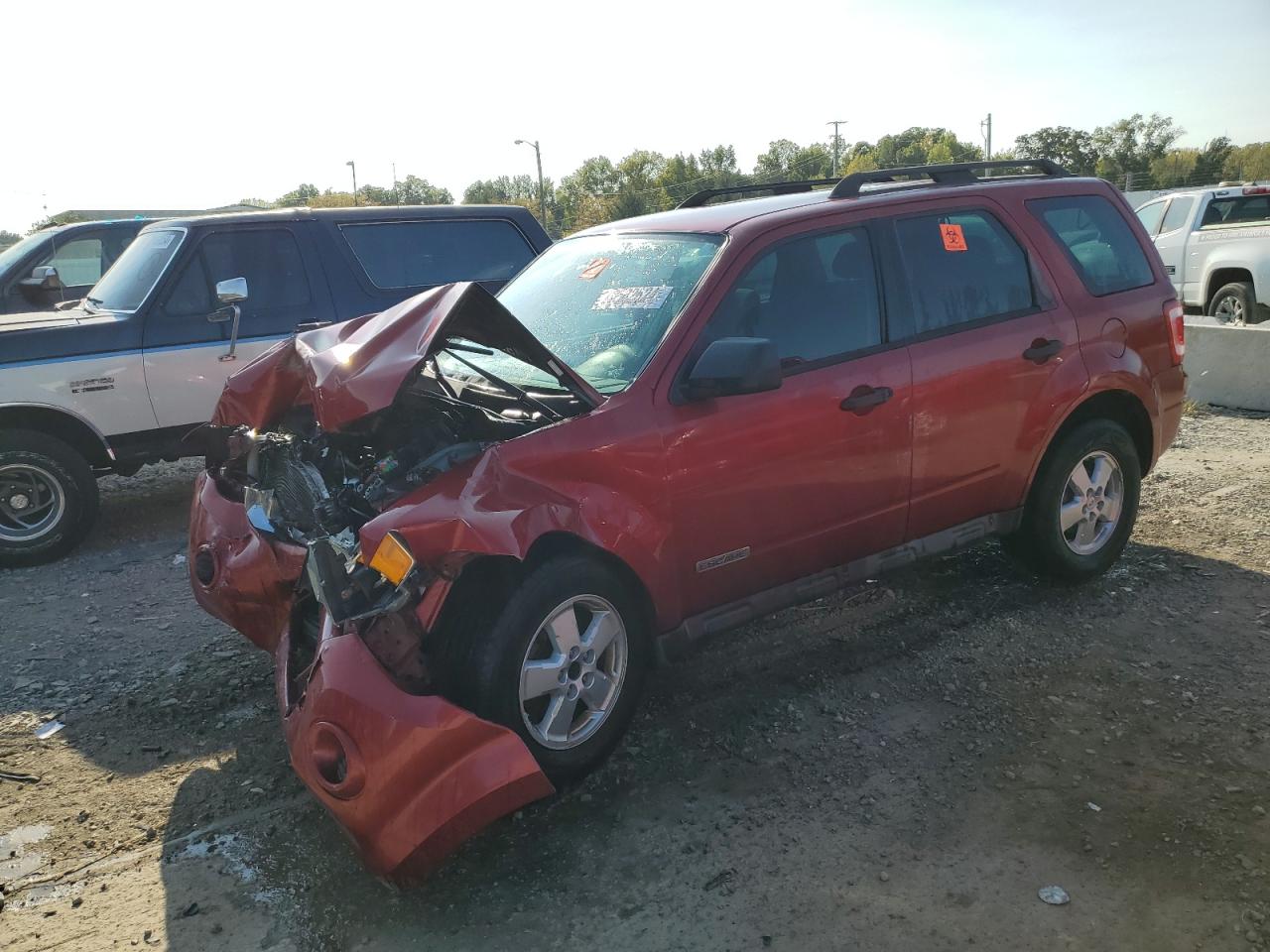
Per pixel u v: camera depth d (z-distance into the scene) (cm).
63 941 283
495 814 288
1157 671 411
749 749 368
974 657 429
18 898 303
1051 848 305
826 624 468
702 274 376
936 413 416
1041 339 451
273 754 381
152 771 372
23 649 487
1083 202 497
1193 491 652
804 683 414
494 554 297
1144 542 558
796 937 274
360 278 726
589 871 306
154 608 539
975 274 442
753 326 377
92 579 593
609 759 366
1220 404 962
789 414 374
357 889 303
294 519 367
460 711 283
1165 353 503
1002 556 538
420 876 285
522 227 812
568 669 334
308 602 360
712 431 357
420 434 354
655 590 352
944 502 433
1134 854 301
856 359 397
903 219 428
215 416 411
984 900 284
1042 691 400
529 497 314
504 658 311
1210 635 441
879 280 412
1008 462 448
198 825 337
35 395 618
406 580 301
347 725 276
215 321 670
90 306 707
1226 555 533
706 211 429
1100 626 455
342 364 316
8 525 623
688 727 385
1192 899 280
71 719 413
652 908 288
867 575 420
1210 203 1384
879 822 322
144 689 437
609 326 386
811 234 401
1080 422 477
